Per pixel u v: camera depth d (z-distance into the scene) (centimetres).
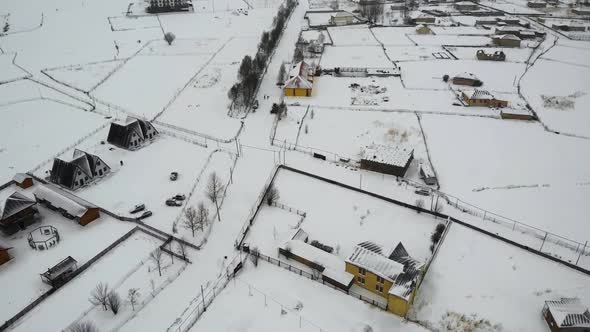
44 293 5953
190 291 5984
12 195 7269
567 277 6300
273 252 6712
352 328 5484
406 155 8831
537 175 8844
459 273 6378
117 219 7456
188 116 11100
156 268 6419
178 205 7731
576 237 7181
